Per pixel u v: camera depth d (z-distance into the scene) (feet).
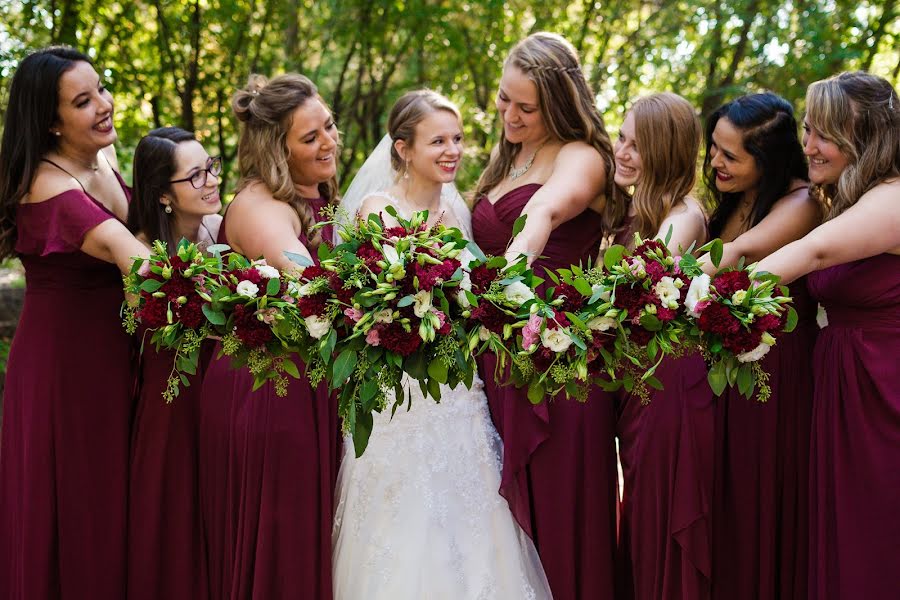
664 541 9.92
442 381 8.17
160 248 8.38
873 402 9.42
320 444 9.91
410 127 10.33
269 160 10.09
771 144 9.98
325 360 8.02
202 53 24.73
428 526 9.61
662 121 10.02
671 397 9.87
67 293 10.38
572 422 10.14
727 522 10.03
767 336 8.05
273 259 9.77
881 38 25.08
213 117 25.05
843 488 9.50
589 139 10.74
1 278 26.40
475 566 9.66
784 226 9.96
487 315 8.17
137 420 10.61
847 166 9.53
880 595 9.35
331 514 9.96
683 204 10.28
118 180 11.66
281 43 25.59
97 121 10.53
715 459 9.96
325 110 10.33
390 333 7.98
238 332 8.16
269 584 9.69
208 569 10.58
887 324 9.42
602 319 8.18
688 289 8.25
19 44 21.50
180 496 10.53
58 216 10.05
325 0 25.63
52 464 10.22
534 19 27.78
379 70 26.99
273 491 9.74
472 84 27.35
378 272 8.14
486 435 10.15
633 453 10.23
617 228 11.00
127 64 23.50
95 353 10.41
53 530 10.22
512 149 11.41
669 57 26.45
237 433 9.98
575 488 10.12
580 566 10.18
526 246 9.53
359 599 9.57
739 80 25.91
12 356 10.55
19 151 10.25
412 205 10.58
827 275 9.80
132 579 10.47
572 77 10.64
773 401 9.95
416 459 9.80
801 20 23.67
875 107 9.35
